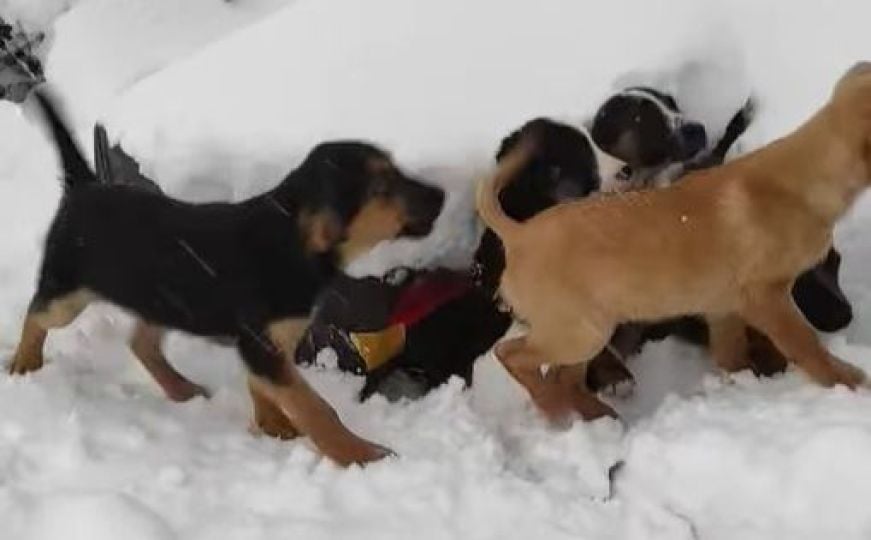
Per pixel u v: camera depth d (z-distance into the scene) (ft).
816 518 5.97
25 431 6.91
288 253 6.89
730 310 7.02
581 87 7.62
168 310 7.18
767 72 7.84
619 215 6.87
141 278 7.21
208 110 8.20
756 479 6.14
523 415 7.18
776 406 6.63
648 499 6.22
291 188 6.91
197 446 6.93
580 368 7.16
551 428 7.07
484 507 6.25
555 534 6.05
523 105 7.64
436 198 6.95
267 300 6.91
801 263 6.92
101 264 7.33
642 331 7.53
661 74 7.63
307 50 8.24
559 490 6.40
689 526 6.01
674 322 7.54
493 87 7.73
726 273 6.88
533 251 6.90
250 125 8.03
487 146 7.56
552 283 6.85
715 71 7.79
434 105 7.74
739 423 6.51
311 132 7.87
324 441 6.79
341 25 8.28
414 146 7.60
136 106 8.54
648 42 7.71
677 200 6.89
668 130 7.30
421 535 6.11
